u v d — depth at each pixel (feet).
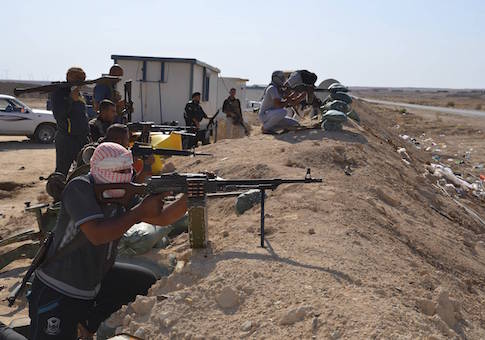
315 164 28.96
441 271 19.79
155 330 12.12
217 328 11.97
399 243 20.31
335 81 54.80
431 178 42.39
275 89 38.68
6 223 27.73
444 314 13.66
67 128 24.75
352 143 34.96
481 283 21.17
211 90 69.77
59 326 10.37
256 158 30.19
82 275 10.47
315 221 18.90
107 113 25.85
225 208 23.00
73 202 10.07
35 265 10.61
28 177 41.04
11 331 11.30
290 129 38.81
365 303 12.48
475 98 559.38
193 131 37.60
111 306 12.67
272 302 12.60
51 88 24.39
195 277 14.10
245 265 14.26
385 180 29.91
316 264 14.67
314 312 11.94
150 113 59.31
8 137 70.44
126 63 58.90
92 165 10.44
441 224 28.30
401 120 145.79
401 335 11.10
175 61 58.13
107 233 10.09
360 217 20.93
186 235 20.25
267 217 19.54
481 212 38.47
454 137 108.47
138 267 13.03
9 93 202.08
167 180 11.37
